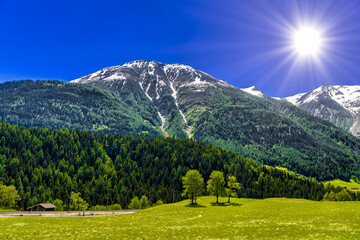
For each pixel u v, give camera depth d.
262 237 38.44
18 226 48.94
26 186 186.00
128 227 50.84
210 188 109.75
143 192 199.50
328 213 56.78
